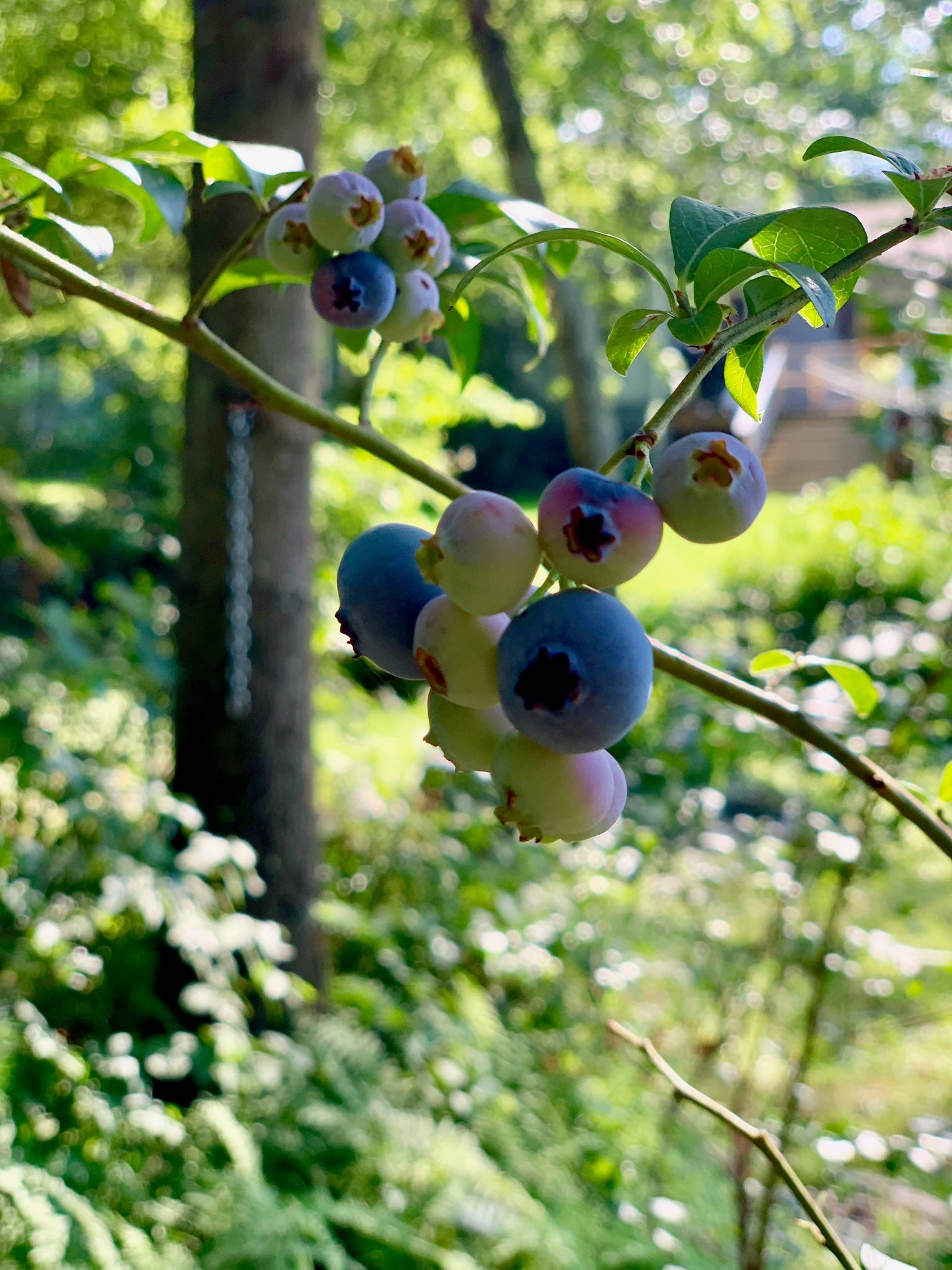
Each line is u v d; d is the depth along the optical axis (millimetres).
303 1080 651
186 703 767
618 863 810
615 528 192
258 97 704
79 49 1680
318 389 769
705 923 774
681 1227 591
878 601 1679
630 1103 685
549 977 808
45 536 2062
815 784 797
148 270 1959
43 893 702
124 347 2242
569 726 191
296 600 770
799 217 226
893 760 530
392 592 212
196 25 724
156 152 297
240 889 740
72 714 919
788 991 746
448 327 323
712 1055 635
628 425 3686
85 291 258
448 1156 599
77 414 2889
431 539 196
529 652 191
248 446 737
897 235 222
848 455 3141
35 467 2627
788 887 622
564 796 203
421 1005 783
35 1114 563
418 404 1414
